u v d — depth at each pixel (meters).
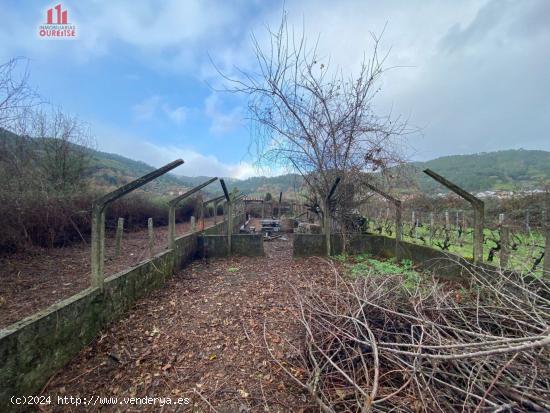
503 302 2.61
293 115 6.43
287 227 12.90
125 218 10.82
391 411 1.69
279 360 2.45
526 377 1.77
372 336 2.04
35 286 4.17
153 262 4.38
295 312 3.13
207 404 1.98
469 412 1.55
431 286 3.16
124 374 2.30
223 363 2.46
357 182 6.93
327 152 6.65
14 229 5.77
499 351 1.53
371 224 10.98
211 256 7.16
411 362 2.04
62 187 8.62
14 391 1.81
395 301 2.74
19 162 7.03
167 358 2.54
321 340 2.41
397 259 6.22
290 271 5.64
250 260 6.85
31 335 1.96
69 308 2.39
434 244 7.04
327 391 1.94
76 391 2.08
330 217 7.45
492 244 7.50
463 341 2.13
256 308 3.67
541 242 5.69
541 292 2.98
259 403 1.98
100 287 2.89
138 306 3.68
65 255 6.23
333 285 4.44
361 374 2.06
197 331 3.05
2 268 4.93
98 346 2.66
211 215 19.31
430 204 10.63
